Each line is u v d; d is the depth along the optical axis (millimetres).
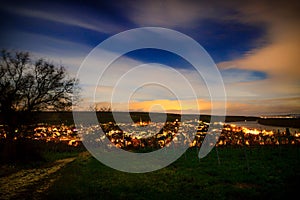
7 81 28594
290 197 11477
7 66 29188
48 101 31422
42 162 28391
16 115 28625
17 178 19906
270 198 11594
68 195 13492
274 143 32281
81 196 13266
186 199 12180
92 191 14117
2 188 16500
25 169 24297
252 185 14117
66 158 32594
